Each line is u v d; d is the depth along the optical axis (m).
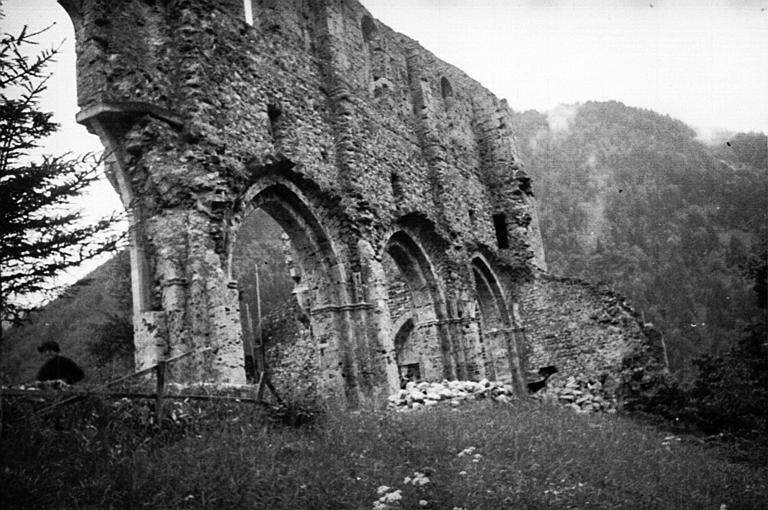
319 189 16.81
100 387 8.93
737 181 111.50
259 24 17.38
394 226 19.66
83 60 12.74
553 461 10.58
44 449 7.61
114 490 7.07
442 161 22.66
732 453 15.00
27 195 8.35
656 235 93.44
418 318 21.06
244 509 7.23
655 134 135.88
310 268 17.08
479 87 28.31
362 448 9.96
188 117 13.26
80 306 30.52
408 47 23.62
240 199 14.41
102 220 8.80
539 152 134.00
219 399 10.10
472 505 8.30
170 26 13.98
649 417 18.89
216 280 12.59
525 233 26.58
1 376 8.14
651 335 23.47
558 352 24.91
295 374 25.78
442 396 15.49
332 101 18.45
